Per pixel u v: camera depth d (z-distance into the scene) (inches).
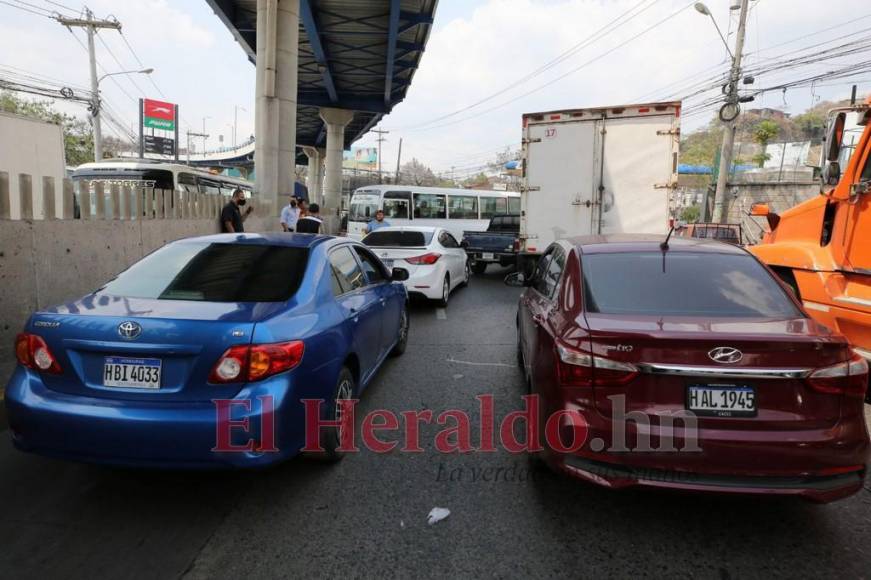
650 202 394.6
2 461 144.7
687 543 112.3
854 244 185.6
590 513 123.5
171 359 112.7
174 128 2167.8
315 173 2559.1
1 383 193.0
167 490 132.0
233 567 103.8
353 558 106.9
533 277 211.3
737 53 771.4
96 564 104.0
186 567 103.6
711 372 105.0
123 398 111.7
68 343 113.9
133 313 118.6
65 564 103.7
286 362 117.4
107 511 122.5
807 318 123.2
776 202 1023.0
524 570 103.6
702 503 128.0
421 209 829.8
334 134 1481.3
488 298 433.1
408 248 375.6
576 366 112.6
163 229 318.0
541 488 134.3
